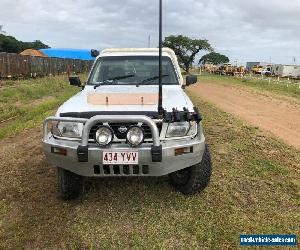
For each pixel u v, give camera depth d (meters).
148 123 4.02
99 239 3.88
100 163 4.09
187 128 4.32
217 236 3.90
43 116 11.21
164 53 6.27
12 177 5.69
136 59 6.09
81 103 4.55
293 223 4.19
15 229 4.10
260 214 4.39
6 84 22.97
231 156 6.67
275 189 5.14
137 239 3.86
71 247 3.74
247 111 12.98
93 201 4.82
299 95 20.69
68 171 4.55
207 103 15.16
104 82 5.77
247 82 34.56
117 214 4.43
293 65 60.78
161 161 4.09
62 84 23.95
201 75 55.66
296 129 9.49
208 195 4.91
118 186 5.27
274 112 12.74
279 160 6.47
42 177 5.68
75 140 4.29
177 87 5.71
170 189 5.12
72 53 59.66
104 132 4.04
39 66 33.00
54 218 4.34
